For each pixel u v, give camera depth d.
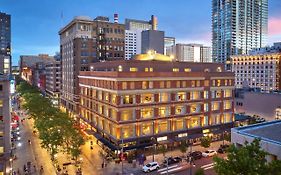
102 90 76.50
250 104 119.50
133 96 68.81
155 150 70.88
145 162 64.56
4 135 55.88
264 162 25.28
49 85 198.75
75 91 114.44
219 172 26.80
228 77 88.19
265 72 191.50
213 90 84.62
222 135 84.50
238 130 34.09
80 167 59.88
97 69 93.69
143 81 70.19
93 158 68.06
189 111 79.06
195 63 87.56
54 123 66.50
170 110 75.12
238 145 31.91
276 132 33.66
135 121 69.00
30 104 94.62
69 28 125.81
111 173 58.50
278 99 108.31
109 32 121.56
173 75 75.06
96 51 117.56
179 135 76.69
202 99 81.81
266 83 191.12
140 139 69.62
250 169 24.67
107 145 69.12
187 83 78.44
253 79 199.88
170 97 75.00
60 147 74.56
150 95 71.69
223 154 70.19
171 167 61.75
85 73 92.31
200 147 76.38
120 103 66.88
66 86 131.50
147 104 70.81
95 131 81.81
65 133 63.25
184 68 84.81
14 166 62.62
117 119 66.81
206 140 70.19
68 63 126.88
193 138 77.12
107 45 120.62
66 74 131.25
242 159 25.19
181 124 77.81
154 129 72.00
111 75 69.81
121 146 66.75
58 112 87.19
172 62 82.56
